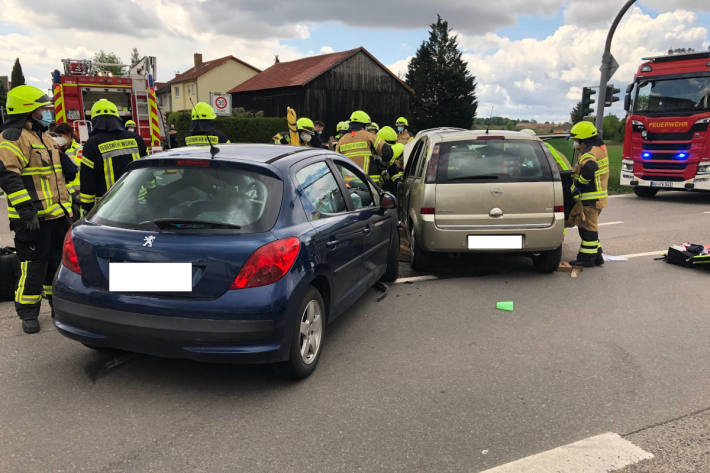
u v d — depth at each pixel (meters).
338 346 4.31
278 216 3.44
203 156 3.67
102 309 3.32
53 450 2.83
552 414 3.25
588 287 6.03
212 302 3.17
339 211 4.34
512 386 3.62
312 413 3.24
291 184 3.67
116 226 3.43
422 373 3.81
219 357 3.20
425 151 6.71
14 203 4.23
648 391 3.55
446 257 7.55
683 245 7.16
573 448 2.87
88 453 2.80
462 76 53.03
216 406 3.31
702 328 4.75
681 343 4.39
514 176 5.95
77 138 13.41
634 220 10.88
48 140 4.69
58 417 3.16
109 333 3.32
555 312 5.18
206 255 3.19
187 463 2.73
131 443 2.90
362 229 4.62
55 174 4.66
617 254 7.76
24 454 2.79
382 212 5.41
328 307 4.03
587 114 15.93
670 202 13.88
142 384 3.60
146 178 3.61
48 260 4.66
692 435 3.01
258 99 44.56
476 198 5.93
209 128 7.12
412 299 5.58
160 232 3.32
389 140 9.21
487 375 3.79
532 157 6.04
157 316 3.21
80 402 3.35
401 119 12.92
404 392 3.52
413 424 3.12
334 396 3.46
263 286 3.21
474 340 4.45
